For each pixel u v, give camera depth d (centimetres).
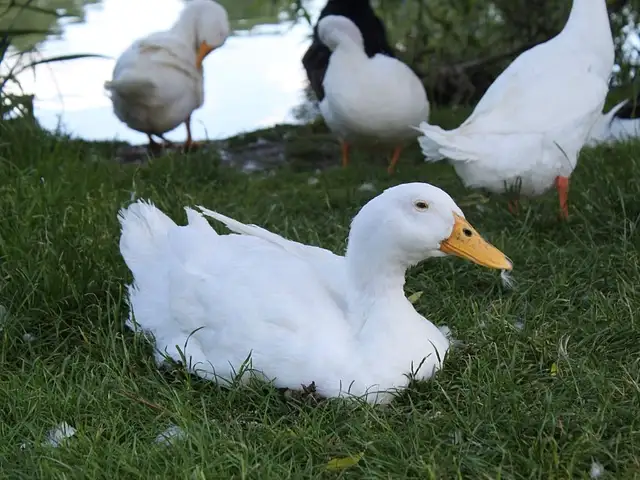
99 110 908
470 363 378
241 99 948
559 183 540
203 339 379
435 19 955
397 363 359
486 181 528
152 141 816
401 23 1084
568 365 381
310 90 966
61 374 381
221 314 372
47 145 641
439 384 365
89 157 671
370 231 364
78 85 945
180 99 782
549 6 955
